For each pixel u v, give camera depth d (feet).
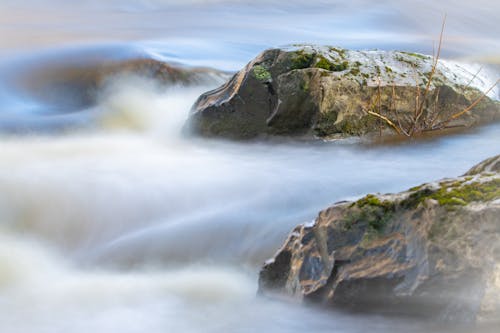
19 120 37.88
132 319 15.87
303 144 30.01
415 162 27.76
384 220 13.93
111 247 22.50
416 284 13.02
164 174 27.73
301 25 66.39
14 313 16.66
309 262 14.56
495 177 13.55
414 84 31.14
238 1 82.43
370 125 30.71
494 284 12.18
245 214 23.49
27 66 44.86
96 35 57.72
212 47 50.96
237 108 30.60
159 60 43.75
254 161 29.01
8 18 71.26
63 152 32.37
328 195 24.89
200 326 15.16
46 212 25.45
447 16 66.69
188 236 22.33
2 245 22.81
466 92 32.32
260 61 30.27
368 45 54.44
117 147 33.35
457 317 12.75
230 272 19.31
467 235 12.60
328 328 14.05
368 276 13.47
